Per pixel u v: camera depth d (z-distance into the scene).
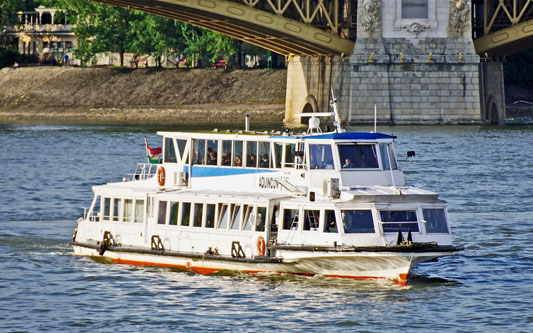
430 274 119.56
